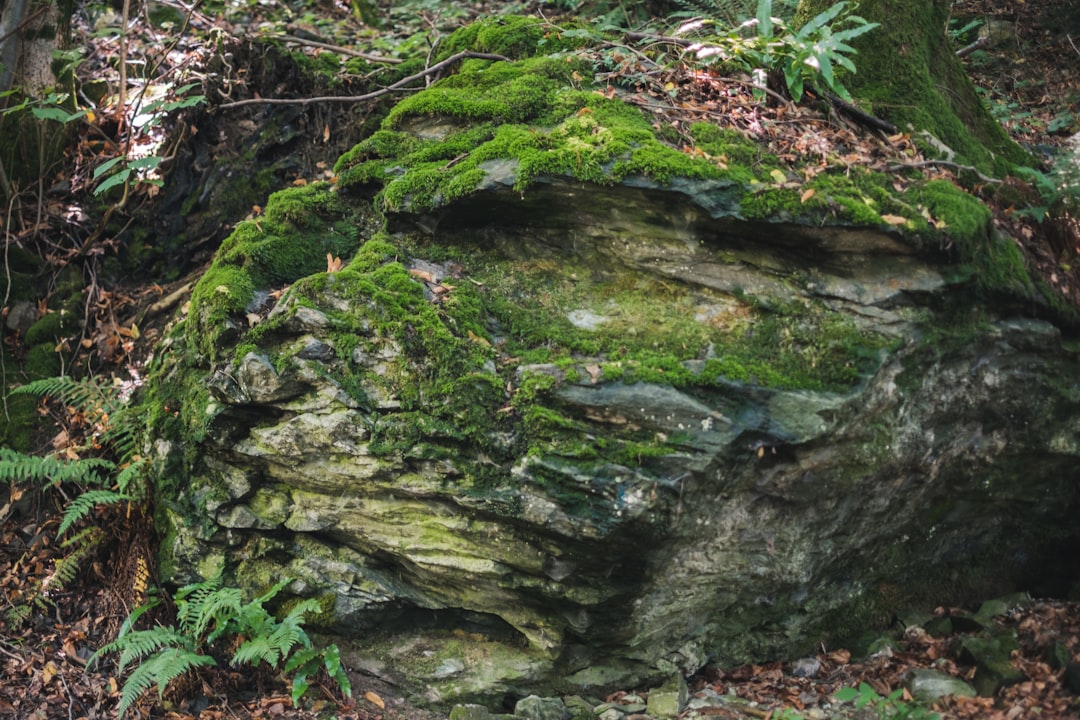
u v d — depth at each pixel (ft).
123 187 17.70
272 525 13.41
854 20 14.24
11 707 12.52
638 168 12.48
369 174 14.35
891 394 12.65
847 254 12.76
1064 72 22.11
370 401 12.40
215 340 13.17
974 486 14.39
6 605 13.85
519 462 11.85
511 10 22.90
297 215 14.33
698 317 12.87
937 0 15.88
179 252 17.57
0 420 15.69
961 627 14.05
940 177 13.61
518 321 12.94
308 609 13.00
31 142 17.62
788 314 12.67
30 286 16.99
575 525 11.68
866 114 14.20
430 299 12.85
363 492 12.78
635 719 12.61
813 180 12.69
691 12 20.77
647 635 13.16
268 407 12.91
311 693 13.12
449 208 13.37
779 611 13.96
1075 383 14.19
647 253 13.10
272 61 18.13
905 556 14.69
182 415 13.84
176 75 18.04
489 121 14.12
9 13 17.04
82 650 13.51
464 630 13.60
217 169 17.81
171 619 13.91
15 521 14.88
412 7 23.50
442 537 12.63
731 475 12.20
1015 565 15.25
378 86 18.01
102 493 13.62
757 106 13.94
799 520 13.20
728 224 12.59
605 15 21.68
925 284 12.58
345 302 12.69
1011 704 12.00
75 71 18.89
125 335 16.71
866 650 13.97
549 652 13.07
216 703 12.91
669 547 12.24
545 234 13.57
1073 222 14.30
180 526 13.84
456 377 12.22
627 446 11.73
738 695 13.17
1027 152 16.22
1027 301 13.37
